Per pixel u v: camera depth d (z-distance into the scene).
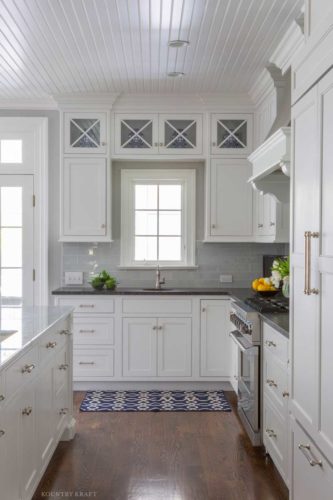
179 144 5.21
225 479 3.16
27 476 2.54
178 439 3.80
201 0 3.15
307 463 2.17
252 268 5.58
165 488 3.04
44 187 5.39
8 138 5.40
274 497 2.95
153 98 5.14
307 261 2.04
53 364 3.21
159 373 5.02
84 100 5.12
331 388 1.87
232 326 4.85
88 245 5.50
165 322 5.02
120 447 3.64
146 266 5.54
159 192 5.64
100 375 5.01
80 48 3.92
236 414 4.38
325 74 1.93
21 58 4.14
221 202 5.23
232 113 5.20
